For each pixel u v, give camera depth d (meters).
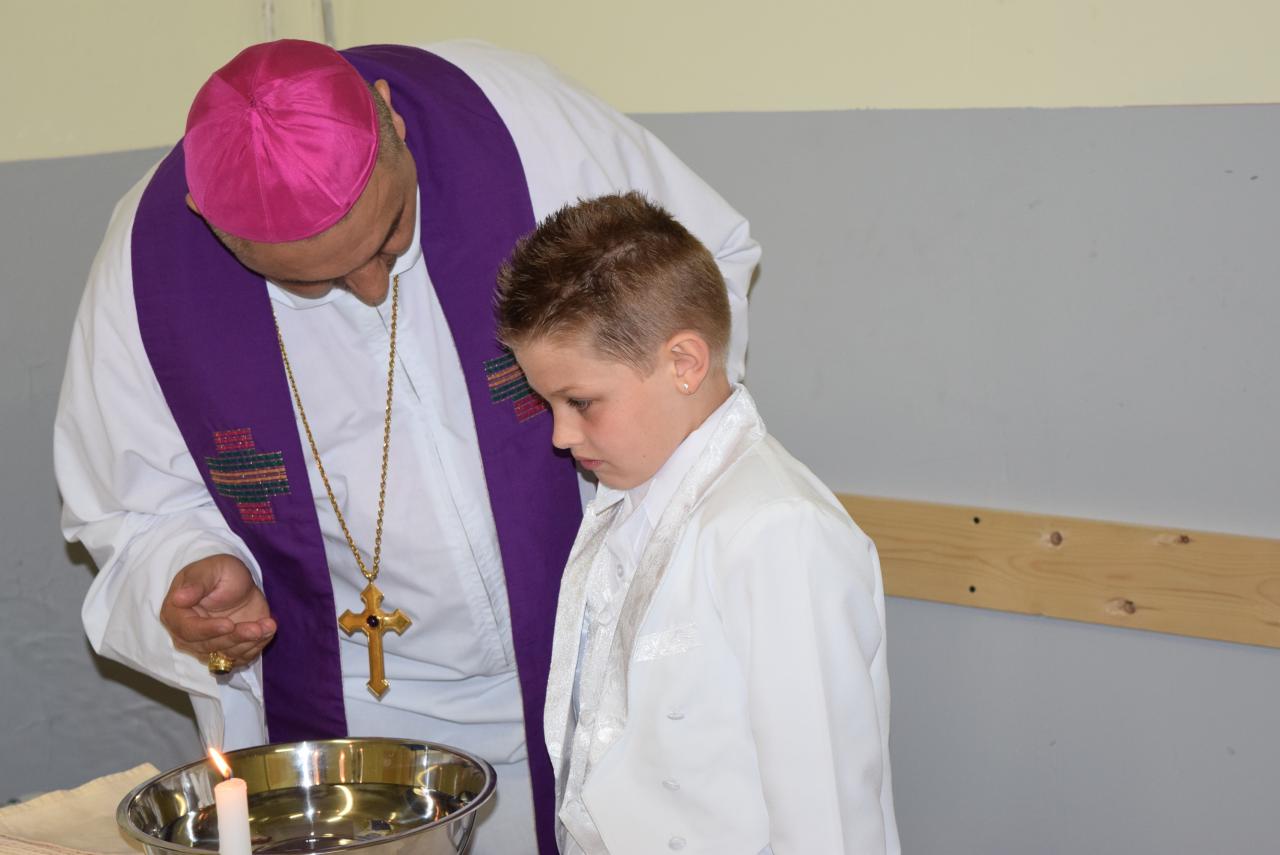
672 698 1.20
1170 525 2.11
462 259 1.59
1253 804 2.12
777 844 1.12
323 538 1.65
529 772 1.67
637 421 1.23
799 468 1.26
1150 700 2.17
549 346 1.21
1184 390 2.06
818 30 2.25
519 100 1.67
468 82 1.66
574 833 1.29
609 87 2.45
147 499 1.68
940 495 2.29
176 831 1.23
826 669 1.12
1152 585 2.10
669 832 1.21
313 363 1.59
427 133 1.60
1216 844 2.17
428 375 1.60
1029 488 2.21
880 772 1.17
